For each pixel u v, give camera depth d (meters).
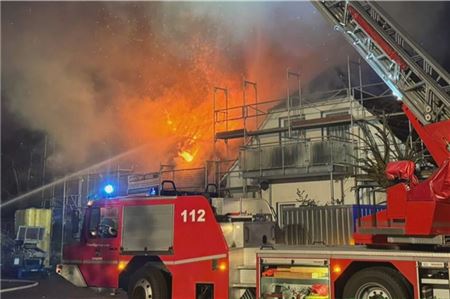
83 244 9.24
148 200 8.60
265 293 7.45
